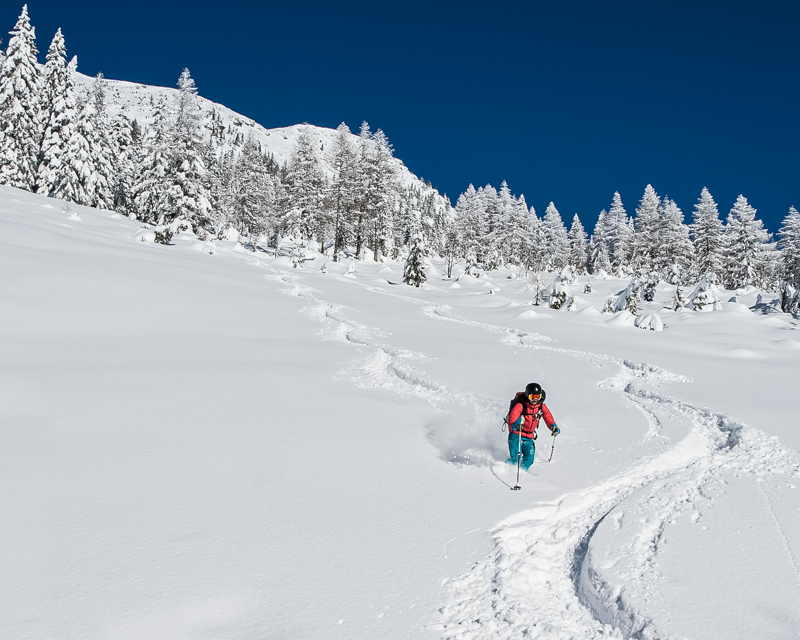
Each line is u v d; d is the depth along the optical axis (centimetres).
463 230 8212
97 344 1233
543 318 2417
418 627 362
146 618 358
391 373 1179
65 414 780
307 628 355
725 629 369
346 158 6256
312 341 1488
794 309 3434
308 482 597
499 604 390
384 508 539
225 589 395
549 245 9569
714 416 928
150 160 5303
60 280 1686
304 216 6166
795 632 366
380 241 6919
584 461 686
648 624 373
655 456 705
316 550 455
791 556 468
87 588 389
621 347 1781
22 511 501
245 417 814
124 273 2000
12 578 397
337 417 841
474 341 1695
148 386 945
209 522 498
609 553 467
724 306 3694
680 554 468
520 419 650
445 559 446
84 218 3797
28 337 1212
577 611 412
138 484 573
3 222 2406
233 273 2791
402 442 741
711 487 627
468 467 660
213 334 1464
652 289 4503
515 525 512
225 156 9244
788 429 857
